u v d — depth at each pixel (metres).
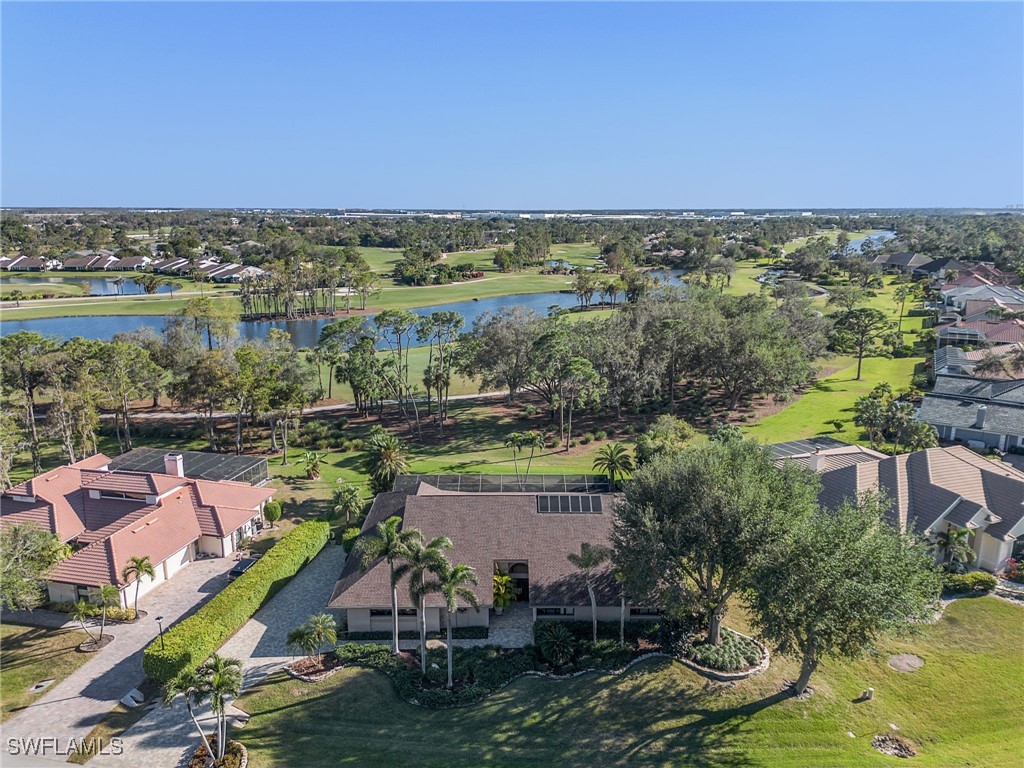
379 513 56.50
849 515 37.78
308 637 40.91
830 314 148.38
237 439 83.00
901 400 94.56
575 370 79.31
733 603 49.38
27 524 48.28
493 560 48.00
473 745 35.84
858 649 35.28
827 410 96.00
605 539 48.94
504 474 70.69
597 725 37.16
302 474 75.19
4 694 40.06
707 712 38.00
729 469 42.19
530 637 45.12
